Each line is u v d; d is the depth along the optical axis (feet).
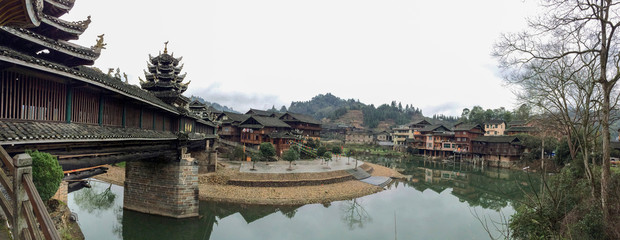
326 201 113.60
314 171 144.97
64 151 41.57
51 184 32.37
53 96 39.40
